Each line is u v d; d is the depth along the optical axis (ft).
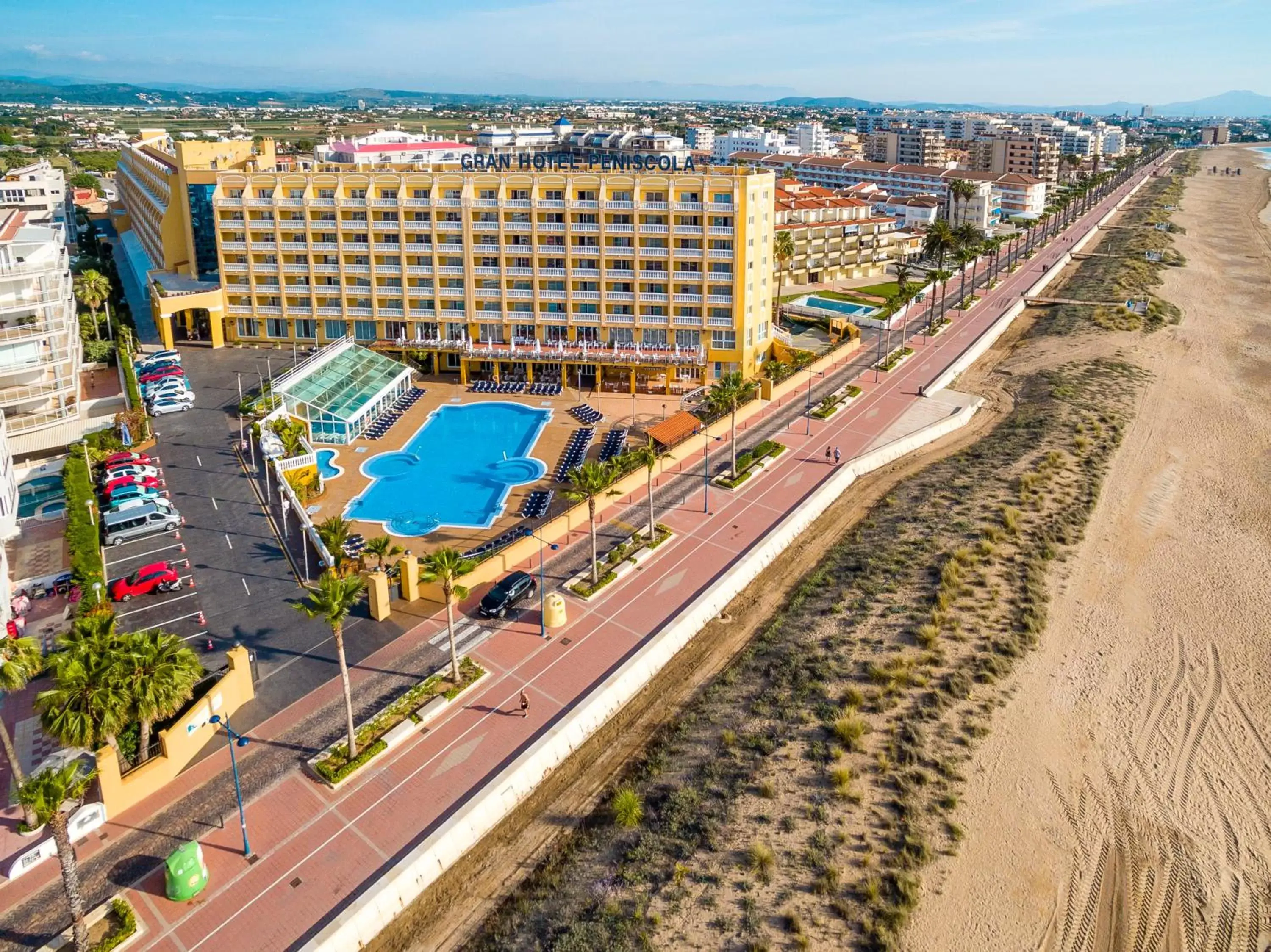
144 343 429.38
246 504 273.95
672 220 381.81
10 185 632.79
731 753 179.22
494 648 210.38
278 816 159.63
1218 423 376.68
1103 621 229.66
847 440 349.41
